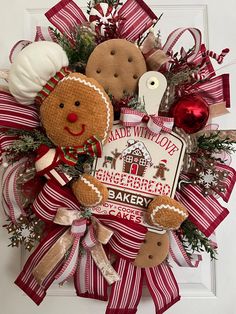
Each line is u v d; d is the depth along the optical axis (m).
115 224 0.66
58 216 0.65
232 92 0.85
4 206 0.74
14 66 0.62
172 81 0.67
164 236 0.70
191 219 0.69
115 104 0.65
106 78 0.65
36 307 0.85
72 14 0.69
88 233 0.68
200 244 0.78
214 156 0.71
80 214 0.66
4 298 0.84
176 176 0.66
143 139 0.66
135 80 0.66
